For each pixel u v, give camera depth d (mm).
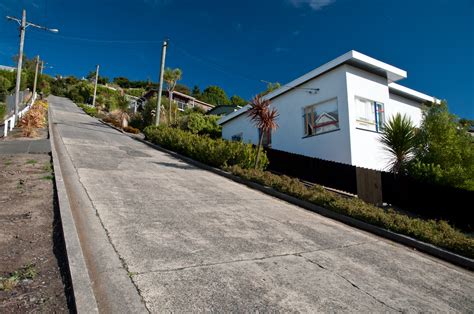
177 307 3188
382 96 15008
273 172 13914
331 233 6688
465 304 4223
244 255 4730
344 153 13453
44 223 4984
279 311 3371
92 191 7109
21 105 30781
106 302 3154
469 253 6051
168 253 4414
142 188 8047
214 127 26156
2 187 6672
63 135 16922
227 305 3344
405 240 6844
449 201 8938
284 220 7102
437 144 10969
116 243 4527
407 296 4203
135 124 31109
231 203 7914
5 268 3600
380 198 10398
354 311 3600
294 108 16422
